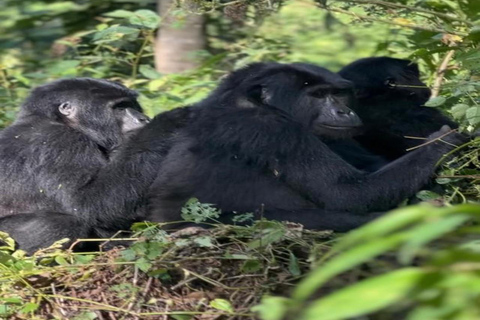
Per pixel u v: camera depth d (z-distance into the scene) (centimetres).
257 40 1641
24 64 1578
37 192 990
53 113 1053
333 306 236
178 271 804
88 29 1628
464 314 240
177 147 965
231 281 791
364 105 1106
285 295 760
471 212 247
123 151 994
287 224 841
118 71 1587
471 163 983
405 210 252
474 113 880
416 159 923
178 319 735
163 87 1428
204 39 1591
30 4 1612
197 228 841
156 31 1623
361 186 912
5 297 762
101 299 769
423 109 1116
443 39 1126
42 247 953
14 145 1011
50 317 753
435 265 242
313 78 977
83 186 982
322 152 924
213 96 1005
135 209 978
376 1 1038
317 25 1758
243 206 927
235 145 927
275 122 930
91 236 987
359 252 241
